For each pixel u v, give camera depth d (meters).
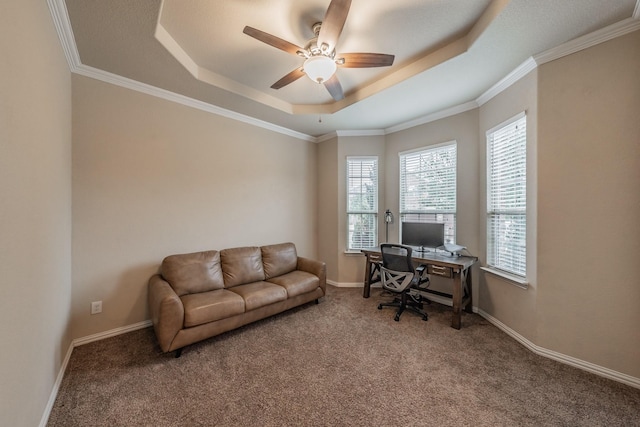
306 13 1.96
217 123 3.45
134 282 2.75
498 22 1.87
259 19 2.02
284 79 2.41
